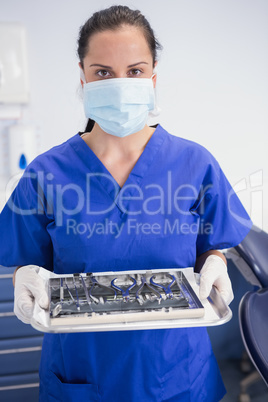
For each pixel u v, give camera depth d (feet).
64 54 6.49
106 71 3.38
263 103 7.10
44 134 6.70
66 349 3.56
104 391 3.61
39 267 3.66
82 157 3.67
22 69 6.38
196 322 2.96
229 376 6.47
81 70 3.64
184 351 3.62
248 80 6.98
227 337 6.52
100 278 3.45
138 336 3.52
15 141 6.45
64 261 3.62
